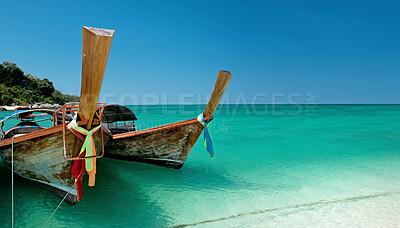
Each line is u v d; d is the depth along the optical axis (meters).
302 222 4.87
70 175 5.12
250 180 7.43
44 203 5.63
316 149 11.85
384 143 13.29
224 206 5.68
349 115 35.44
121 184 6.94
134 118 10.24
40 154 5.06
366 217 4.99
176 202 5.91
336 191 6.44
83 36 3.20
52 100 69.69
